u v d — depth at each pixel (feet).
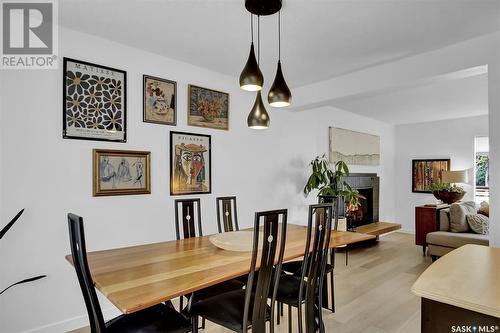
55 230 7.86
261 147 13.41
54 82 7.93
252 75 6.20
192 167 10.83
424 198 21.50
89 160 8.49
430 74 9.38
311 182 14.56
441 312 4.18
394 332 7.95
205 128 11.29
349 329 8.09
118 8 7.18
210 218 11.35
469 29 7.99
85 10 7.27
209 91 11.42
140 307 3.91
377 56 9.86
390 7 6.98
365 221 19.63
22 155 7.43
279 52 8.79
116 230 8.96
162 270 5.27
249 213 12.82
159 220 9.91
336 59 10.14
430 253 14.58
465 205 15.96
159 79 10.00
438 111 18.06
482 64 8.34
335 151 17.30
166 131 10.18
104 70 8.79
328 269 8.89
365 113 18.93
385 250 16.81
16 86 7.38
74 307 8.09
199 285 4.60
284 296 6.71
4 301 7.13
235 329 5.21
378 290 10.87
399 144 22.85
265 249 5.28
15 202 7.30
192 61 10.57
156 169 9.89
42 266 7.65
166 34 8.52
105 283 4.65
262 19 7.61
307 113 15.78
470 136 19.63
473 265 5.24
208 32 8.38
